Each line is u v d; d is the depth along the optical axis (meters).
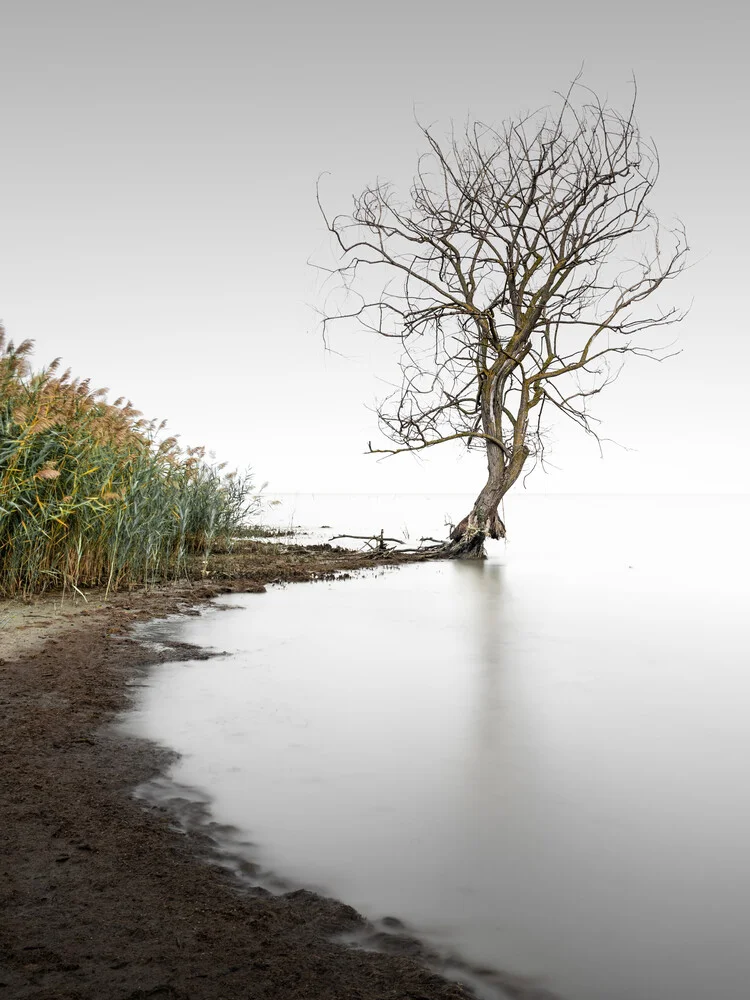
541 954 2.75
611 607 11.06
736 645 8.36
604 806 4.04
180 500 13.44
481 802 4.05
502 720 5.52
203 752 4.72
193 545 16.58
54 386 10.88
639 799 4.14
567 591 12.77
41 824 3.61
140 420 13.45
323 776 4.38
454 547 18.69
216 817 3.80
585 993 2.54
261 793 4.12
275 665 7.07
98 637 7.84
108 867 3.23
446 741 5.04
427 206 18.06
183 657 7.23
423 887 3.19
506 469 18.41
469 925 2.91
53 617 8.79
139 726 5.17
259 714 5.53
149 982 2.46
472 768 4.55
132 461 12.05
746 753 4.88
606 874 3.32
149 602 10.26
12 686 5.93
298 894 3.08
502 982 2.59
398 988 2.49
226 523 16.77
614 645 8.34
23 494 9.75
